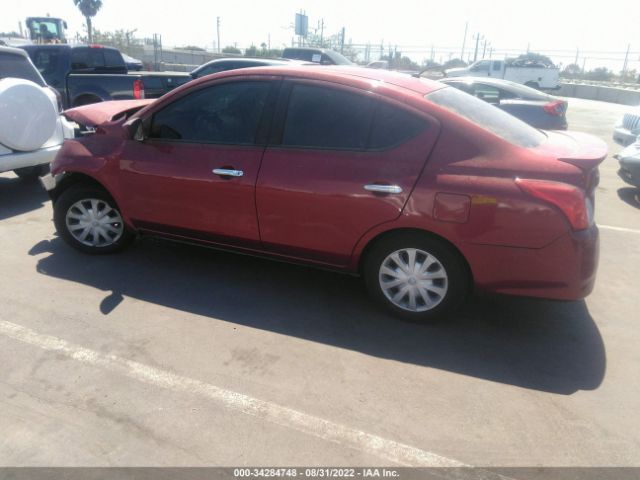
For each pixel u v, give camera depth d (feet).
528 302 12.87
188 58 113.60
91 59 36.37
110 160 13.46
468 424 8.52
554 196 9.77
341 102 11.25
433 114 10.60
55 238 16.14
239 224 12.32
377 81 11.28
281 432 8.23
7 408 8.57
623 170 23.20
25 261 14.33
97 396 8.93
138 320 11.47
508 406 9.00
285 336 11.03
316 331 11.28
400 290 11.55
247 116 12.04
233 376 9.60
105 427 8.21
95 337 10.72
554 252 9.99
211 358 10.13
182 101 12.69
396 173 10.64
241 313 11.96
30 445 7.80
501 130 11.04
